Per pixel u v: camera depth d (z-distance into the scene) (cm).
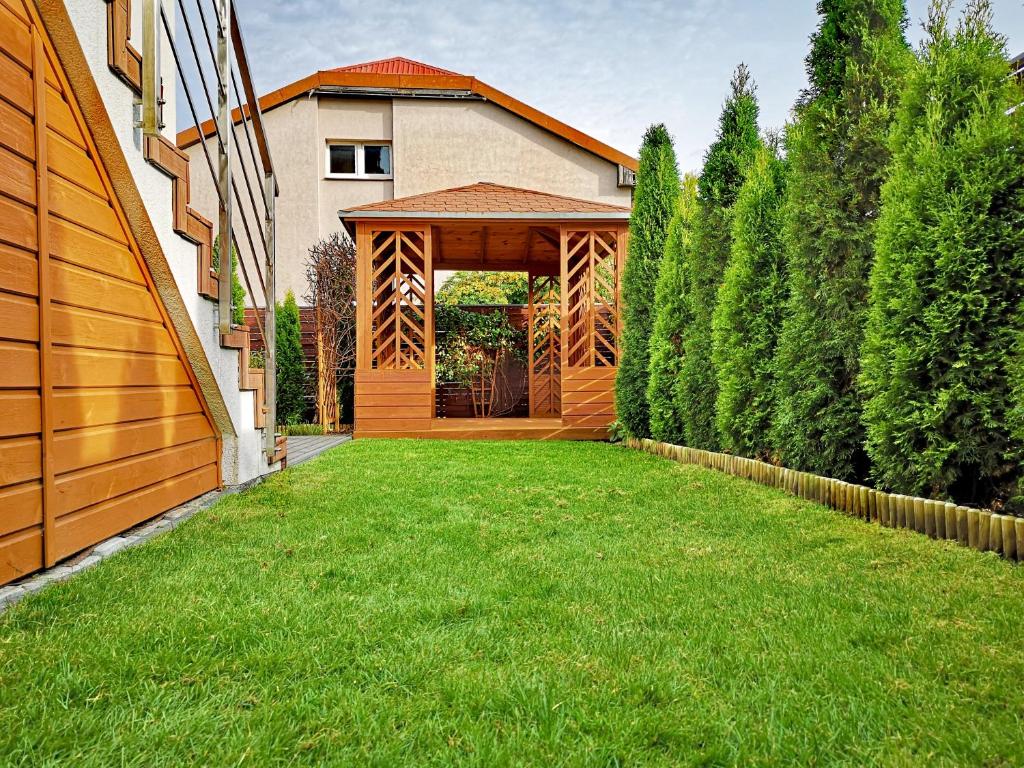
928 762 121
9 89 207
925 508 302
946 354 310
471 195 938
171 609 193
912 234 323
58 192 239
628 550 278
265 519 329
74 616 186
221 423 403
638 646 174
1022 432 274
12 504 209
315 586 221
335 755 123
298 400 1014
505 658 167
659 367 663
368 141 1294
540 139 1302
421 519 337
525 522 333
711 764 124
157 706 138
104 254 272
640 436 739
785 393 438
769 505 378
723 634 182
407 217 838
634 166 1291
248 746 124
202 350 351
